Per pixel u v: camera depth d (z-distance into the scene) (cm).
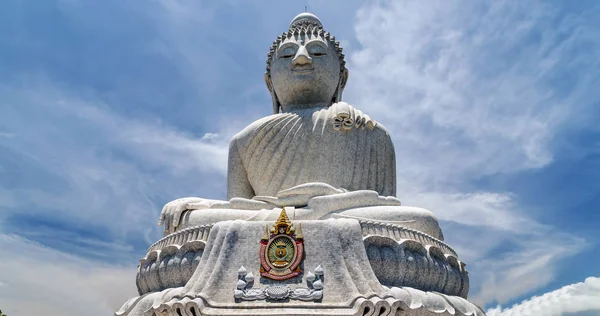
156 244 1394
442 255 1340
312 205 1347
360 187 1537
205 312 1146
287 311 1139
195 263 1270
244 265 1222
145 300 1290
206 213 1374
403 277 1246
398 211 1344
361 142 1555
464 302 1319
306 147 1542
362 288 1172
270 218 1313
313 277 1190
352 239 1233
